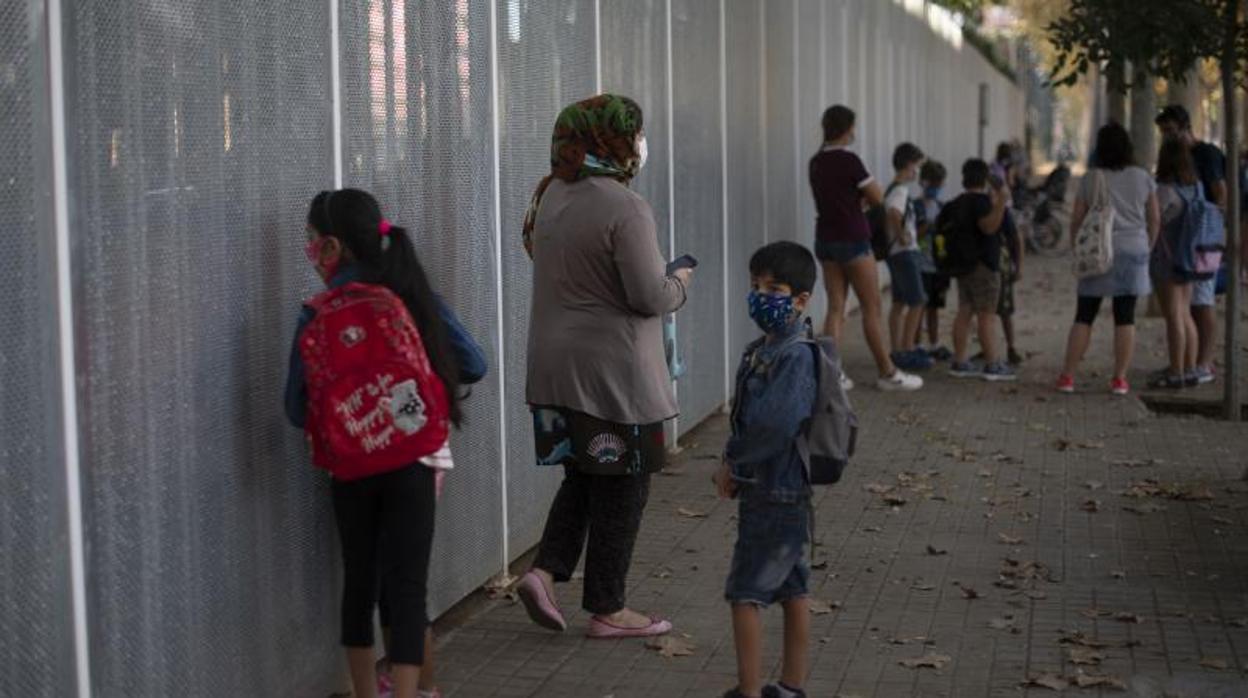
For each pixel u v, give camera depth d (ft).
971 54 121.39
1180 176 40.04
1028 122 224.74
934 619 20.95
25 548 12.23
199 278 14.58
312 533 16.98
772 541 16.39
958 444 33.78
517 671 18.94
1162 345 49.88
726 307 37.22
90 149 12.89
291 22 16.20
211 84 14.71
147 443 13.79
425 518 15.44
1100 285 39.58
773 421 15.69
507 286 22.91
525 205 23.71
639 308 18.62
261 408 15.79
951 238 42.70
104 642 13.21
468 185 21.21
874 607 21.53
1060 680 18.29
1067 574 23.25
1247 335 52.95
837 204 39.37
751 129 40.34
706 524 26.50
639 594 22.25
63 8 12.48
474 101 21.40
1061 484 29.76
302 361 14.97
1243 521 26.61
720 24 36.32
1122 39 34.96
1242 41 35.50
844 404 16.14
